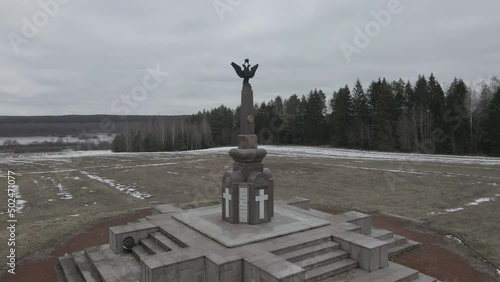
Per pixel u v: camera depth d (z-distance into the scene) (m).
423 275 9.88
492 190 23.27
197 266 9.07
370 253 9.77
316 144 81.06
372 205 19.73
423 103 58.88
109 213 18.41
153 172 35.69
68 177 32.38
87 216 17.73
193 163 44.56
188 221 12.52
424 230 14.82
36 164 44.28
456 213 17.45
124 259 10.98
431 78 62.75
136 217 17.66
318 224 12.05
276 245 10.17
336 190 24.81
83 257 11.39
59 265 11.40
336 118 75.25
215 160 48.56
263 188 12.16
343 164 40.56
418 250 12.42
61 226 15.74
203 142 88.44
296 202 16.14
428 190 23.86
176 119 94.19
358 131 69.12
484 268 10.76
